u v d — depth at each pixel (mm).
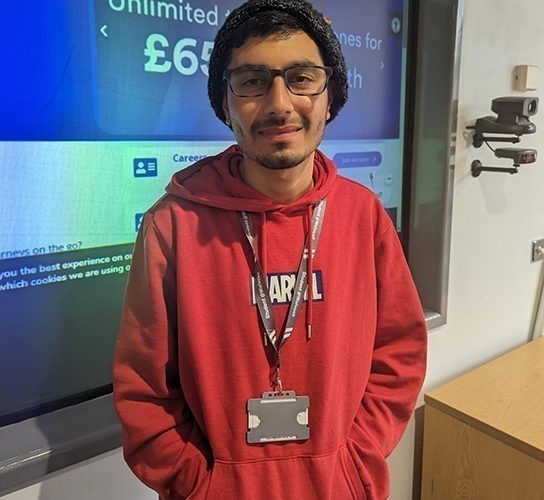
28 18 917
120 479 1119
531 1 1727
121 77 1045
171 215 833
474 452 1501
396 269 962
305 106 747
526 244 1976
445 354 1771
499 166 1770
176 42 1113
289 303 832
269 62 725
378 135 1580
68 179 1014
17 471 942
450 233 1646
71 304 1073
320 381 829
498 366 1806
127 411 838
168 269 822
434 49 1562
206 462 835
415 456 1757
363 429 925
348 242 895
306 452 832
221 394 818
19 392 1040
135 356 829
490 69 1650
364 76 1498
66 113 988
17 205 963
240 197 837
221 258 822
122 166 1081
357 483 878
